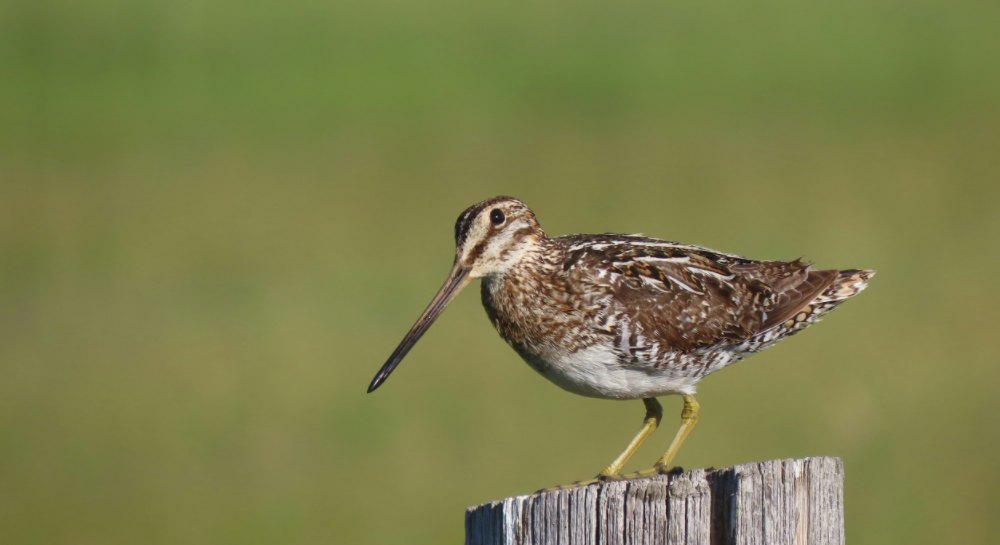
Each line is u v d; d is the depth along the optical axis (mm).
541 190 22016
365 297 17922
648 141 24688
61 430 14703
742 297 8992
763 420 14242
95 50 30422
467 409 15008
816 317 9312
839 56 29734
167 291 18219
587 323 8672
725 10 33156
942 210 20375
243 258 19484
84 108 27031
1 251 19828
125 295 18156
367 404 14977
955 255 18484
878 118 25766
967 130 24781
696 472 5766
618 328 8648
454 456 13828
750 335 9023
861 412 14375
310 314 17219
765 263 9375
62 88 28172
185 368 15789
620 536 5668
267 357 16172
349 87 28250
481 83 28438
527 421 14523
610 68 29141
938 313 16688
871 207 20594
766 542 5586
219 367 15859
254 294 18141
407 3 33844
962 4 33156
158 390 15352
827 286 9242
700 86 28125
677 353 8781
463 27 32062
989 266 18094
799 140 24406
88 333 17000
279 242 20062
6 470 13906
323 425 14508
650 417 9000
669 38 31109
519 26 32156
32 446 14367
